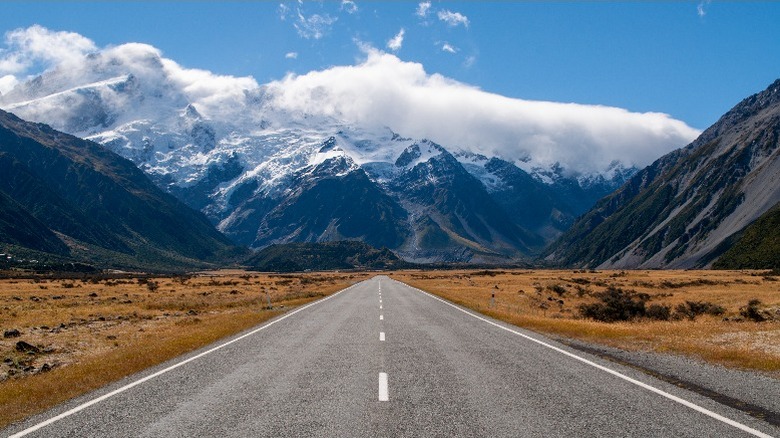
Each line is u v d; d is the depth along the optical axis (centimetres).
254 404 959
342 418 863
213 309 3709
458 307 3434
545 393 1029
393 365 1340
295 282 10206
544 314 3219
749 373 1231
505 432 788
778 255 15188
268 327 2295
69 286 7325
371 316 2783
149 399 1005
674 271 16025
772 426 818
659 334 1933
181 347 1688
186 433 794
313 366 1337
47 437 785
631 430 796
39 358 1645
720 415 874
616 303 3122
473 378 1174
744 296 5028
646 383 1117
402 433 784
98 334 2173
